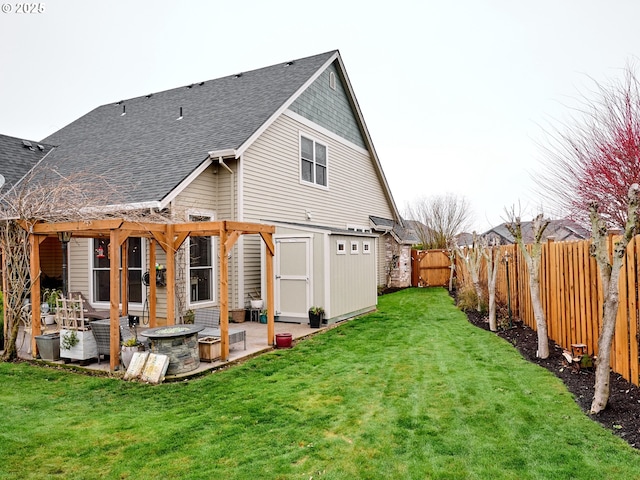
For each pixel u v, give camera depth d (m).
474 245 11.56
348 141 15.95
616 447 3.54
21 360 7.06
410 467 3.41
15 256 7.29
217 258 10.46
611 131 6.14
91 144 12.84
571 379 5.25
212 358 6.67
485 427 4.06
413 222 30.89
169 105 13.91
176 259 9.34
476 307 11.51
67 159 12.19
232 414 4.62
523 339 7.67
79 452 3.83
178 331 6.18
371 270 12.52
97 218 7.35
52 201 7.32
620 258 4.12
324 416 4.50
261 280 10.86
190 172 9.06
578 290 5.98
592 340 5.54
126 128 13.16
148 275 9.44
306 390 5.37
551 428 3.96
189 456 3.71
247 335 8.82
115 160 10.95
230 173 10.17
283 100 11.53
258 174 10.77
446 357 6.71
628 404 4.25
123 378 6.00
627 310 4.70
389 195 19.62
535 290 6.43
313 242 10.16
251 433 4.13
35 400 5.19
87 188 8.92
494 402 4.67
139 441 4.02
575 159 6.85
